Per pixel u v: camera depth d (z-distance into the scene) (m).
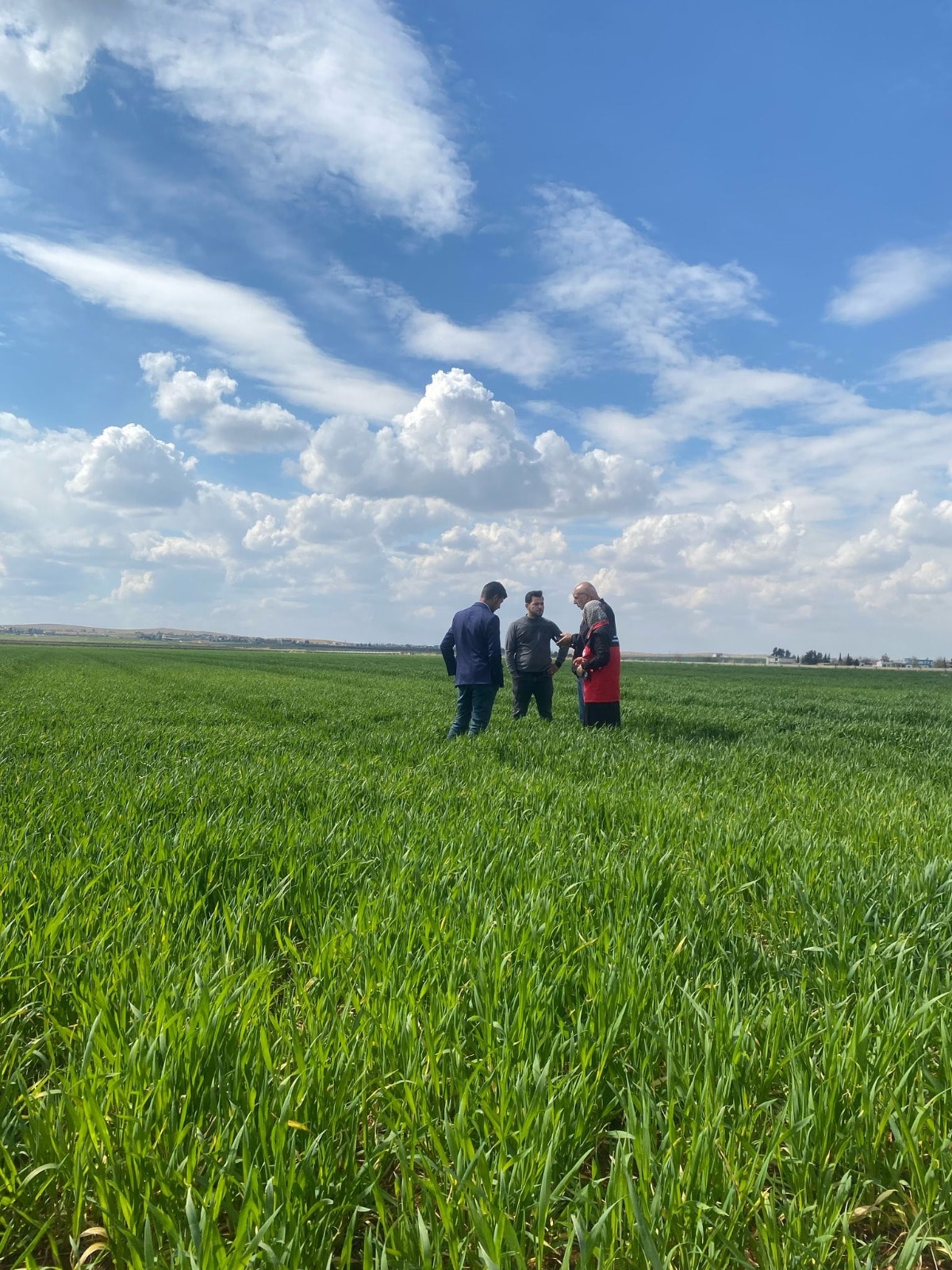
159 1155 2.01
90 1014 2.65
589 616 12.57
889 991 2.89
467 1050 2.67
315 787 7.04
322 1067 2.27
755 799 7.26
